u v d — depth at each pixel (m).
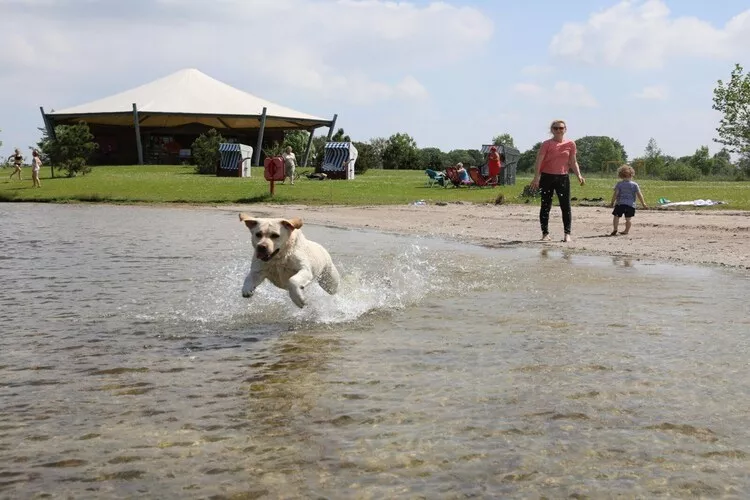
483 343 5.93
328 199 26.03
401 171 52.38
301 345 5.97
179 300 8.01
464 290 8.51
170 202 27.33
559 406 4.37
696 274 9.59
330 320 6.95
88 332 6.50
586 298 7.91
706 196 24.16
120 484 3.39
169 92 62.16
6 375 5.16
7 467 3.59
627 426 4.04
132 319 7.04
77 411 4.39
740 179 51.22
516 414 4.24
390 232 15.80
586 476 3.42
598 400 4.48
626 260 11.05
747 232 14.08
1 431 4.07
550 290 8.45
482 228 16.23
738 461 3.58
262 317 7.12
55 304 7.80
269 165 27.08
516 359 5.43
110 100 62.09
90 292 8.52
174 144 61.28
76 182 35.62
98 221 19.59
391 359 5.47
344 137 63.97
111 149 60.56
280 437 3.93
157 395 4.68
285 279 7.19
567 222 13.61
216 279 9.46
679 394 4.58
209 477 3.45
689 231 14.46
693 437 3.88
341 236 15.06
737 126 34.31
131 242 14.03
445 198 25.86
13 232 16.19
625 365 5.23
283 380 4.97
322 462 3.60
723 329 6.34
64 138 41.09
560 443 3.81
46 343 6.10
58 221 19.59
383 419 4.17
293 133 68.81
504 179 33.00
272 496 3.25
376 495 3.24
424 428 4.03
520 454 3.67
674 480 3.38
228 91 65.81
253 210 23.08
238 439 3.91
